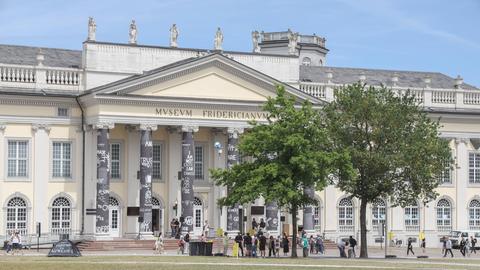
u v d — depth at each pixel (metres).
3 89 89.62
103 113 89.94
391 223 104.38
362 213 77.38
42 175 91.31
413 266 59.22
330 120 77.38
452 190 106.69
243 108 95.25
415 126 78.25
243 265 55.84
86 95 90.56
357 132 76.94
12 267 52.06
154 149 95.75
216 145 89.50
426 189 76.88
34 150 91.12
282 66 99.81
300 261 63.19
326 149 75.50
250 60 98.38
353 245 78.38
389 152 76.25
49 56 97.88
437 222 106.12
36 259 62.16
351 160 74.88
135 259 62.78
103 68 93.38
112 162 93.69
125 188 94.00
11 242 81.19
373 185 76.25
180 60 96.31
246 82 95.81
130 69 94.31
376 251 91.81
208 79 94.31
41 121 91.38
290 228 97.31
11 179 90.25
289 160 71.62
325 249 94.50
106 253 79.12
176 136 95.69
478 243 101.31
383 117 76.00
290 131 72.25
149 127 91.50
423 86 111.00
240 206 96.50
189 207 92.56
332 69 111.62
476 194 107.62
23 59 95.81
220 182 74.81
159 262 58.62
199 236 91.25
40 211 91.06
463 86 112.62
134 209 92.75
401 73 114.81
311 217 96.00
